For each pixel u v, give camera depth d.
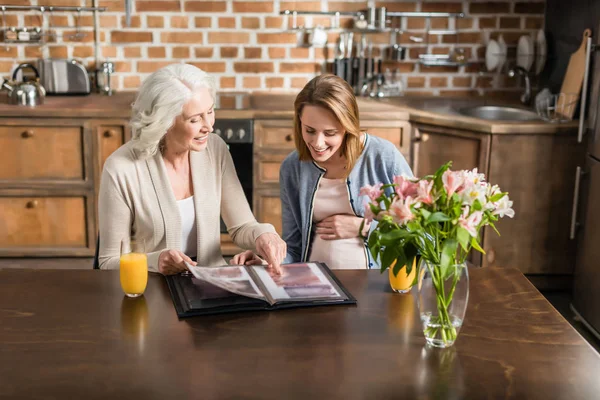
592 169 3.34
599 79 3.27
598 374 1.53
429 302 1.62
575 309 3.54
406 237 1.55
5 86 3.96
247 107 3.97
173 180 2.30
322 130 2.15
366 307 1.85
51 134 3.88
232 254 4.12
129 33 4.41
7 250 4.02
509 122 3.65
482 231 3.73
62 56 4.41
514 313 1.82
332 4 4.46
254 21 4.45
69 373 1.50
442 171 1.55
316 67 4.55
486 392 1.46
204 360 1.57
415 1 4.47
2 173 3.92
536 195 3.68
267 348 1.62
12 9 4.32
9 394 1.43
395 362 1.57
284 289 1.91
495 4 4.48
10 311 1.80
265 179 3.99
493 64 4.46
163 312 1.80
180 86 2.13
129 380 1.48
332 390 1.45
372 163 2.35
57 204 3.98
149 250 2.31
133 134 2.19
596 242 3.28
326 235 2.37
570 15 4.03
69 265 3.98
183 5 4.38
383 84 4.53
